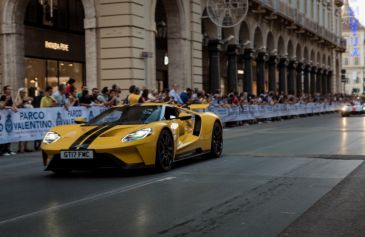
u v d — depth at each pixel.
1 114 13.40
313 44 56.81
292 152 11.89
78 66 26.75
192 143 10.24
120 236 5.15
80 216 6.02
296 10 46.28
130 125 9.10
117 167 8.51
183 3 26.33
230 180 8.25
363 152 11.58
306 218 5.75
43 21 24.39
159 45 30.55
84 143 8.60
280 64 45.62
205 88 34.72
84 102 16.73
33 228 5.53
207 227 5.44
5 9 22.55
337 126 22.38
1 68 22.75
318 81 60.47
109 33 22.14
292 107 36.53
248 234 5.16
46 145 8.88
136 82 22.17
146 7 23.27
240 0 29.94
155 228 5.43
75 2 26.31
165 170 9.27
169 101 19.11
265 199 6.76
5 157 13.00
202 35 29.30
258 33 39.47
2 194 7.57
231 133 19.47
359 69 117.19
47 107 15.25
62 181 8.60
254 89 43.84
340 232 5.20
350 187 7.46
